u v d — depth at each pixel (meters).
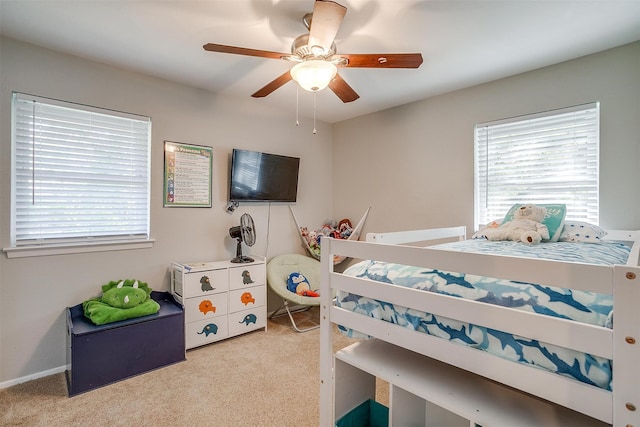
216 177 3.10
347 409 1.58
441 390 1.23
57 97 2.27
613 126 2.19
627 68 2.13
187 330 2.58
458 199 2.96
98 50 2.25
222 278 2.78
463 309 1.07
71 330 2.03
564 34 2.01
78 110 2.36
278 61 2.41
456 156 2.97
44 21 1.90
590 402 0.85
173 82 2.81
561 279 0.87
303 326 3.20
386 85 2.84
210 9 1.77
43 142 2.24
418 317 1.21
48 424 1.73
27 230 2.20
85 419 1.77
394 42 2.10
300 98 3.24
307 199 3.89
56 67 2.26
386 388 2.12
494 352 1.03
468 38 2.05
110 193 2.53
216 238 3.12
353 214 3.88
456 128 2.97
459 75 2.62
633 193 2.12
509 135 2.68
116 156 2.55
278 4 1.72
